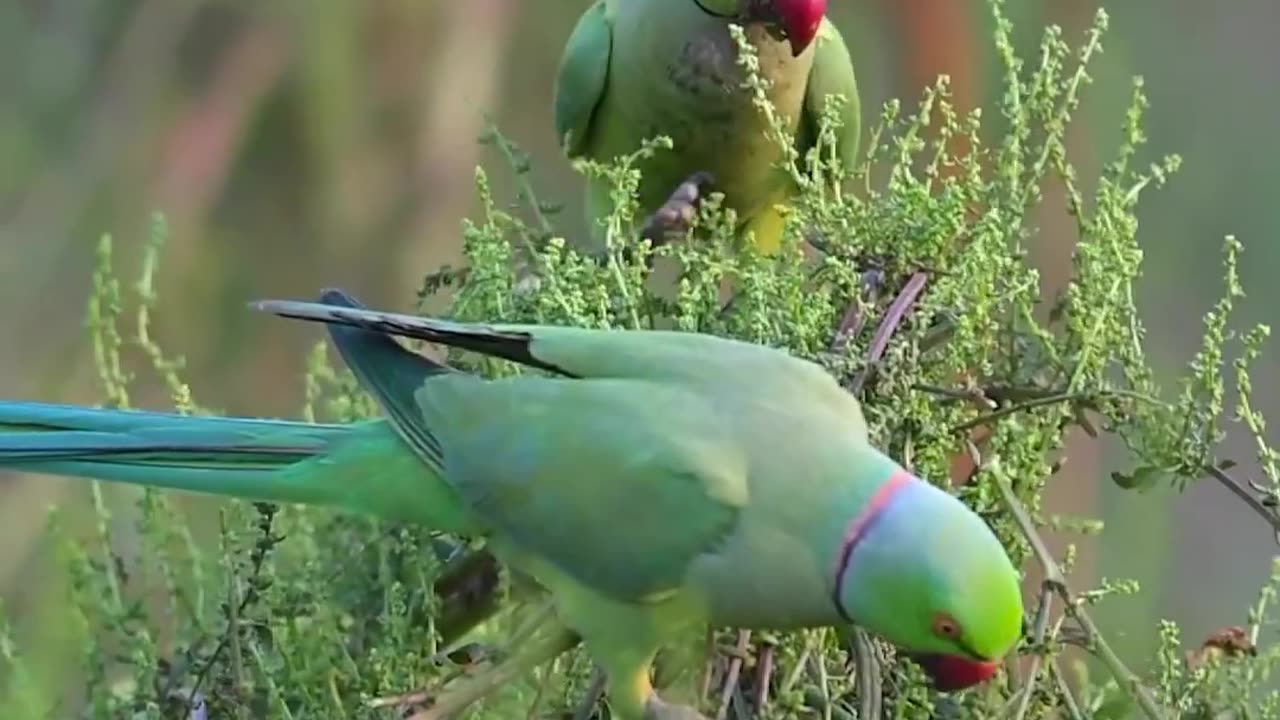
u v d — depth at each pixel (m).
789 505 3.96
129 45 9.99
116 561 4.94
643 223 6.19
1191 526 9.53
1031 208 5.44
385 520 4.51
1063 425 4.43
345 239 9.63
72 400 9.52
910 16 9.00
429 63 9.66
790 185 6.34
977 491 4.24
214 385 9.49
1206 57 9.98
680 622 4.14
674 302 4.65
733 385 4.12
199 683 4.37
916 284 4.30
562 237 4.73
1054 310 4.49
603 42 6.41
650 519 4.05
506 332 4.24
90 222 9.80
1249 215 9.89
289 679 4.50
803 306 4.25
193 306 9.55
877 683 3.96
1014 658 4.16
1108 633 5.39
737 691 4.05
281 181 9.76
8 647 4.89
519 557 4.30
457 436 4.26
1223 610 9.40
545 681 4.24
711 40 6.12
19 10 10.08
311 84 9.67
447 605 4.68
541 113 9.86
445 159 9.63
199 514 6.00
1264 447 4.23
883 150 5.27
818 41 6.25
